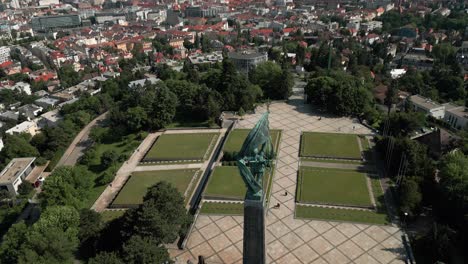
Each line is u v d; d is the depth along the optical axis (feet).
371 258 318.45
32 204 488.02
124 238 326.85
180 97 650.84
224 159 486.79
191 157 505.66
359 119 588.09
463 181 347.77
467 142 470.39
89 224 352.69
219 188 423.64
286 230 355.56
